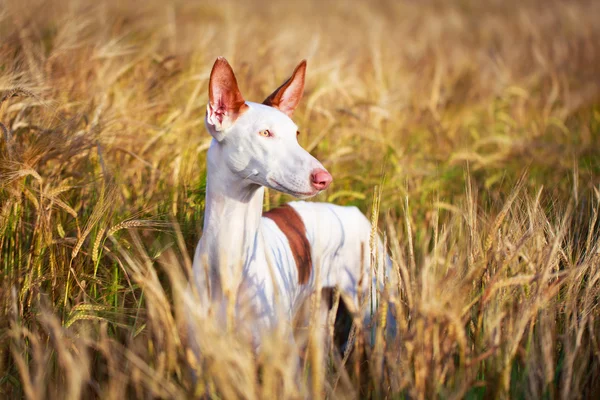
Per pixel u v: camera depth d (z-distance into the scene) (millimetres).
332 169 5727
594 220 3584
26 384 2609
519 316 3012
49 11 8055
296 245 3771
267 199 4523
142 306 3770
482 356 2775
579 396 2920
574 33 15156
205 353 2629
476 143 6836
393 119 7215
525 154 7047
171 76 5883
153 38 8609
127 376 3000
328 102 7023
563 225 3381
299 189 3127
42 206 3732
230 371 2510
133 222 3523
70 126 4250
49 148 3965
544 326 3021
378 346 2896
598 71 11648
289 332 3197
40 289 3654
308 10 21078
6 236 3811
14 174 3639
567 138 7973
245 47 8820
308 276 3855
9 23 5906
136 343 3422
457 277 3033
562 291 3555
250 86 6824
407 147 6750
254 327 3242
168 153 4965
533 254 3326
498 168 6613
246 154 3219
